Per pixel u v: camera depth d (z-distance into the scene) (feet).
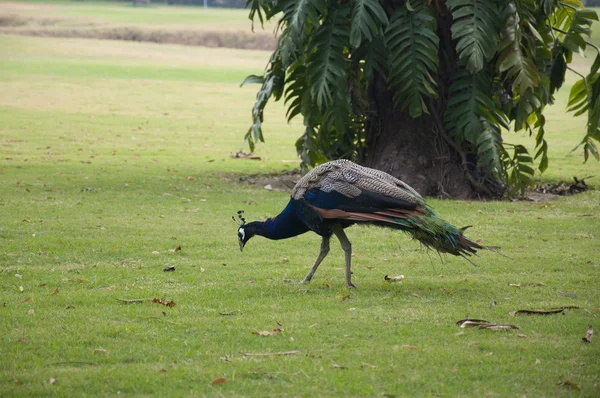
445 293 30.68
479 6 47.73
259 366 22.31
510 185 54.29
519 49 48.19
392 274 33.99
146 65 180.14
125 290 30.58
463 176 53.78
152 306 28.48
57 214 45.21
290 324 26.25
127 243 38.81
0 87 131.85
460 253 31.09
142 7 342.03
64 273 33.12
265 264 35.63
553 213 48.39
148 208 48.01
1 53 187.93
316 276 33.40
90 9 310.24
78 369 22.16
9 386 20.77
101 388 20.70
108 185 55.88
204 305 28.76
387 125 54.70
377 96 54.85
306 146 55.52
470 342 24.63
